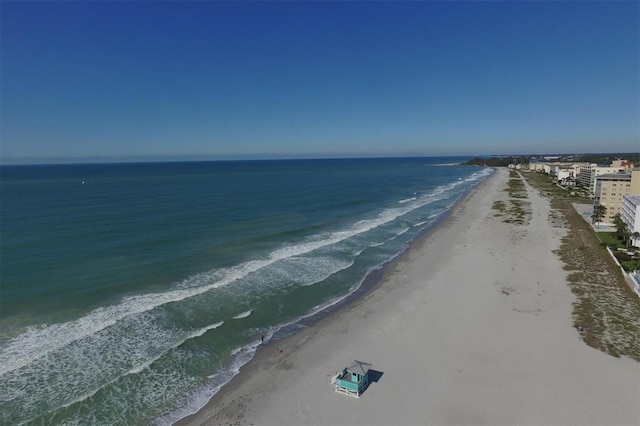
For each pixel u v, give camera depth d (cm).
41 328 2609
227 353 2448
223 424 1847
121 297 3138
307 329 2784
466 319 2886
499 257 4400
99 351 2375
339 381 2070
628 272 3700
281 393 2070
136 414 1891
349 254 4534
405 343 2564
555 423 1812
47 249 4366
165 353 2392
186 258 4162
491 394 2027
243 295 3288
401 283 3675
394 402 1983
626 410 1884
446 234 5594
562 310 2980
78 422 1819
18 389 2006
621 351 2394
